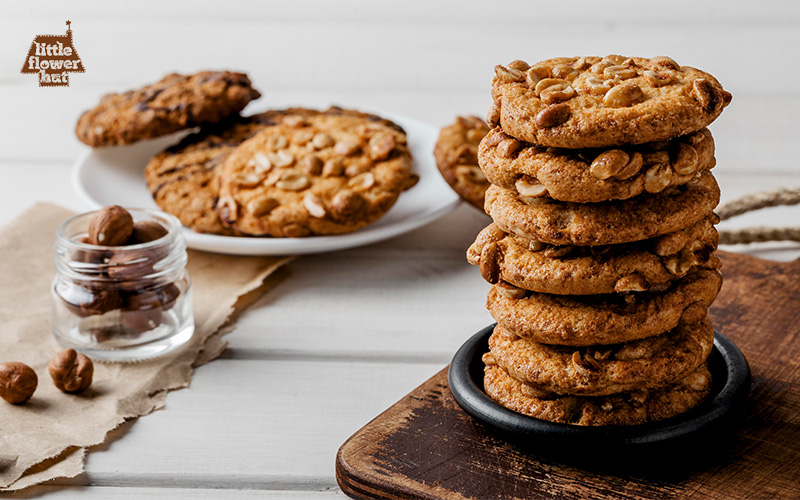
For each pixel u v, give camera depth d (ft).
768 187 3.05
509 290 2.23
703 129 2.19
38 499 2.26
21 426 2.36
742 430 2.26
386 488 2.18
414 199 2.93
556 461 2.21
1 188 3.12
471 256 2.27
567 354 2.23
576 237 2.16
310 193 2.75
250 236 2.79
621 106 2.14
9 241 2.82
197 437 2.36
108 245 2.54
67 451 2.32
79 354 2.45
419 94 3.56
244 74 3.03
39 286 2.70
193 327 2.58
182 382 2.47
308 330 2.61
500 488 2.17
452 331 2.61
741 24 3.71
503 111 2.18
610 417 2.21
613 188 2.14
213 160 2.91
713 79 2.20
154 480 2.29
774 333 2.46
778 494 2.15
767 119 3.36
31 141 3.36
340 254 2.85
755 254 2.79
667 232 2.18
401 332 2.61
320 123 2.91
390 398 2.45
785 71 3.57
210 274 2.75
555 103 2.16
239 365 2.52
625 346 2.21
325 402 2.43
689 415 2.20
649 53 3.64
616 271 2.18
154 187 2.86
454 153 2.87
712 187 2.21
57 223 2.89
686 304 2.22
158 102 2.95
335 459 2.29
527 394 2.24
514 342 2.26
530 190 2.17
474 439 2.25
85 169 2.96
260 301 2.70
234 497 2.27
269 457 2.33
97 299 2.50
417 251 2.86
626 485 2.17
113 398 2.42
